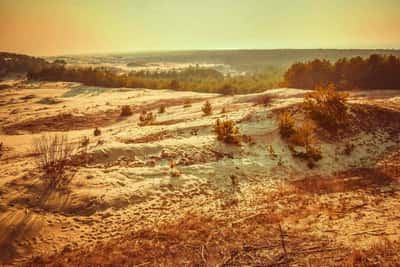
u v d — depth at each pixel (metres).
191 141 16.61
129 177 12.39
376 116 21.34
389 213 9.79
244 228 8.78
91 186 11.16
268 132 18.00
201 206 10.61
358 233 8.26
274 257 7.14
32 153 18.25
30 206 9.44
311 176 13.91
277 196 11.55
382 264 6.61
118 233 8.70
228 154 15.41
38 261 7.38
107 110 39.25
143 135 19.22
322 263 6.78
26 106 46.31
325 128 18.97
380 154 16.89
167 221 9.41
